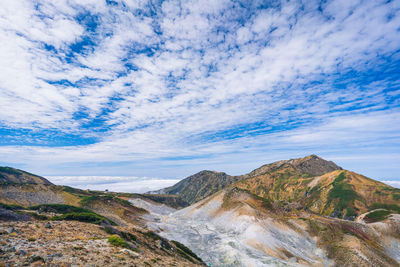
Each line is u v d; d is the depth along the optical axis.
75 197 141.50
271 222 124.44
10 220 46.38
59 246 18.56
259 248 96.00
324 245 109.62
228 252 87.19
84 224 33.75
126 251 22.91
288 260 89.50
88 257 17.25
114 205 142.00
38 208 87.19
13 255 13.82
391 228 128.62
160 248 42.12
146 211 171.62
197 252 90.69
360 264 92.62
